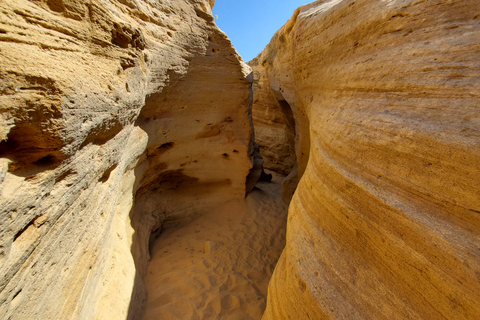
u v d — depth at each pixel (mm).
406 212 1593
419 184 1619
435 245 1406
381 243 1706
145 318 3465
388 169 1837
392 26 2537
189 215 6148
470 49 1787
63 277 1868
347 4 3461
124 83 2566
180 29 4719
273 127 12492
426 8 2256
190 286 4047
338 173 2234
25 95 1362
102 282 2838
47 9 1702
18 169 1436
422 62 2023
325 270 1962
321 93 3992
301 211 2691
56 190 1695
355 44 3125
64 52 1736
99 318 2586
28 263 1450
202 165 6172
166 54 4328
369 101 2400
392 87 2189
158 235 5465
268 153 12570
